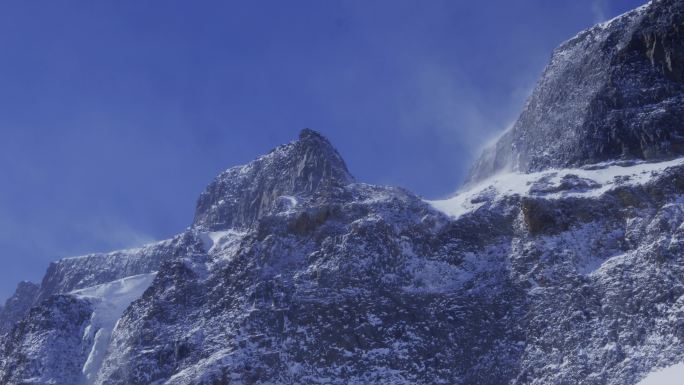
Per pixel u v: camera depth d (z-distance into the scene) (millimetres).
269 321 189750
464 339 182500
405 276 194500
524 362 175125
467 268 196250
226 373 180750
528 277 188500
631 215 191250
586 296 180625
